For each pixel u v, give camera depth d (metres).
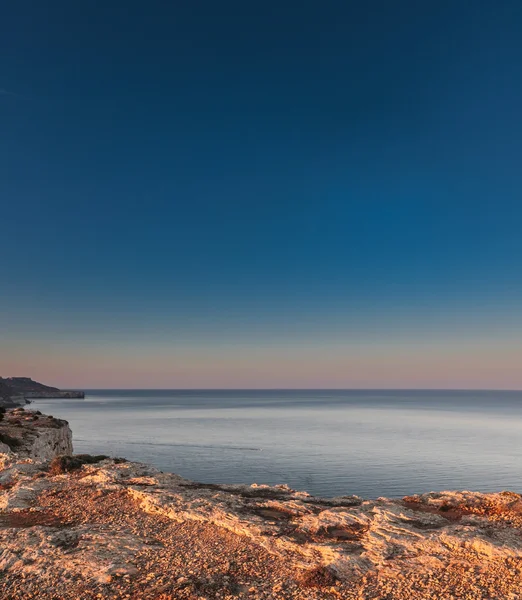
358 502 17.91
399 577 10.72
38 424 69.25
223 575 11.00
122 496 18.14
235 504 16.64
